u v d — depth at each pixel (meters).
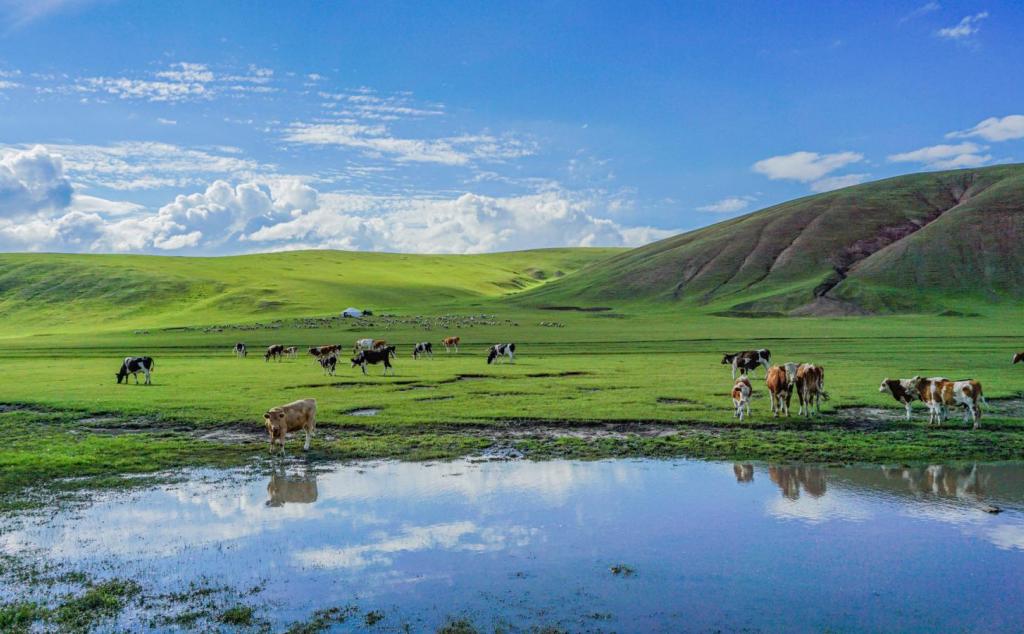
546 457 22.05
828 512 16.30
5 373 47.06
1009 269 144.50
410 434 25.50
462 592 12.20
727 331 88.06
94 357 64.31
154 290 166.62
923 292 141.62
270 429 22.34
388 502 17.42
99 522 16.00
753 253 182.62
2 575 13.02
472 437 24.86
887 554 13.73
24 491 18.53
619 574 12.87
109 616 11.38
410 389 37.03
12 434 25.92
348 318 120.25
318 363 55.78
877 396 31.09
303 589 12.37
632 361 52.12
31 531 15.40
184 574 13.04
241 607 11.66
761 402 31.12
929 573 12.83
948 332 82.44
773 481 18.97
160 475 20.22
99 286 169.50
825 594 12.02
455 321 113.75
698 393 33.81
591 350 64.50
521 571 13.06
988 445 22.52
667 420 27.06
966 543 14.27
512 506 17.00
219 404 31.06
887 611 11.39
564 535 14.95
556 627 10.91
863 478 19.14
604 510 16.59
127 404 30.94
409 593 12.17
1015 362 46.34
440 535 15.02
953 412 28.36
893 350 58.84
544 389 36.00
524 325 106.44
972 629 10.80
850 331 85.50
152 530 15.44
